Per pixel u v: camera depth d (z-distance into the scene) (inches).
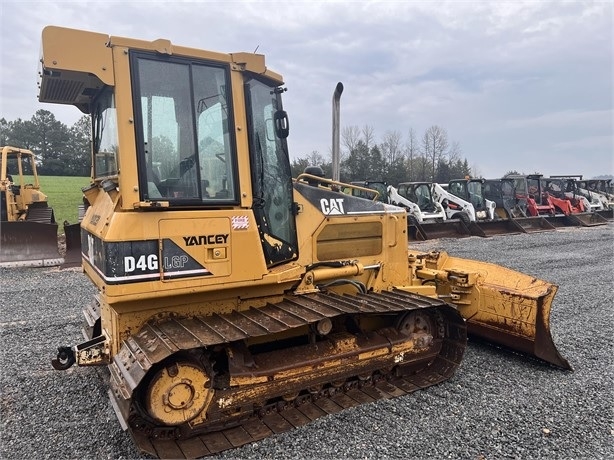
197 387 117.3
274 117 137.6
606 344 205.9
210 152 126.3
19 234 394.9
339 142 171.2
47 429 132.2
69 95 143.5
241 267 126.8
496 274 198.1
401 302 150.1
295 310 133.0
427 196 729.6
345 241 162.4
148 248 113.7
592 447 123.6
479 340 203.8
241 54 128.5
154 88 118.3
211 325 121.8
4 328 228.5
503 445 124.0
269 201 140.0
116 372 112.7
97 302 174.7
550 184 900.6
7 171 530.3
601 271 393.1
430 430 130.8
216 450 118.9
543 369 175.9
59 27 108.2
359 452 120.1
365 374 154.4
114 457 118.6
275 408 137.9
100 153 144.8
